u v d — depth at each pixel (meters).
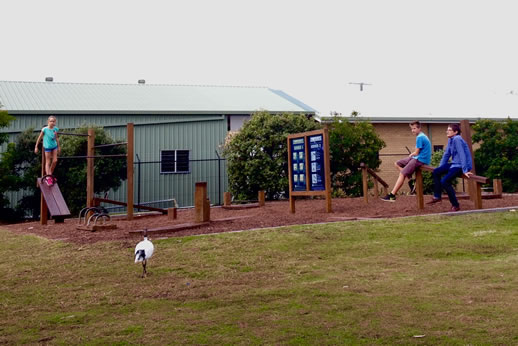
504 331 3.89
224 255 7.24
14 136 21.00
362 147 18.81
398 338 3.85
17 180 18.14
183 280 6.09
